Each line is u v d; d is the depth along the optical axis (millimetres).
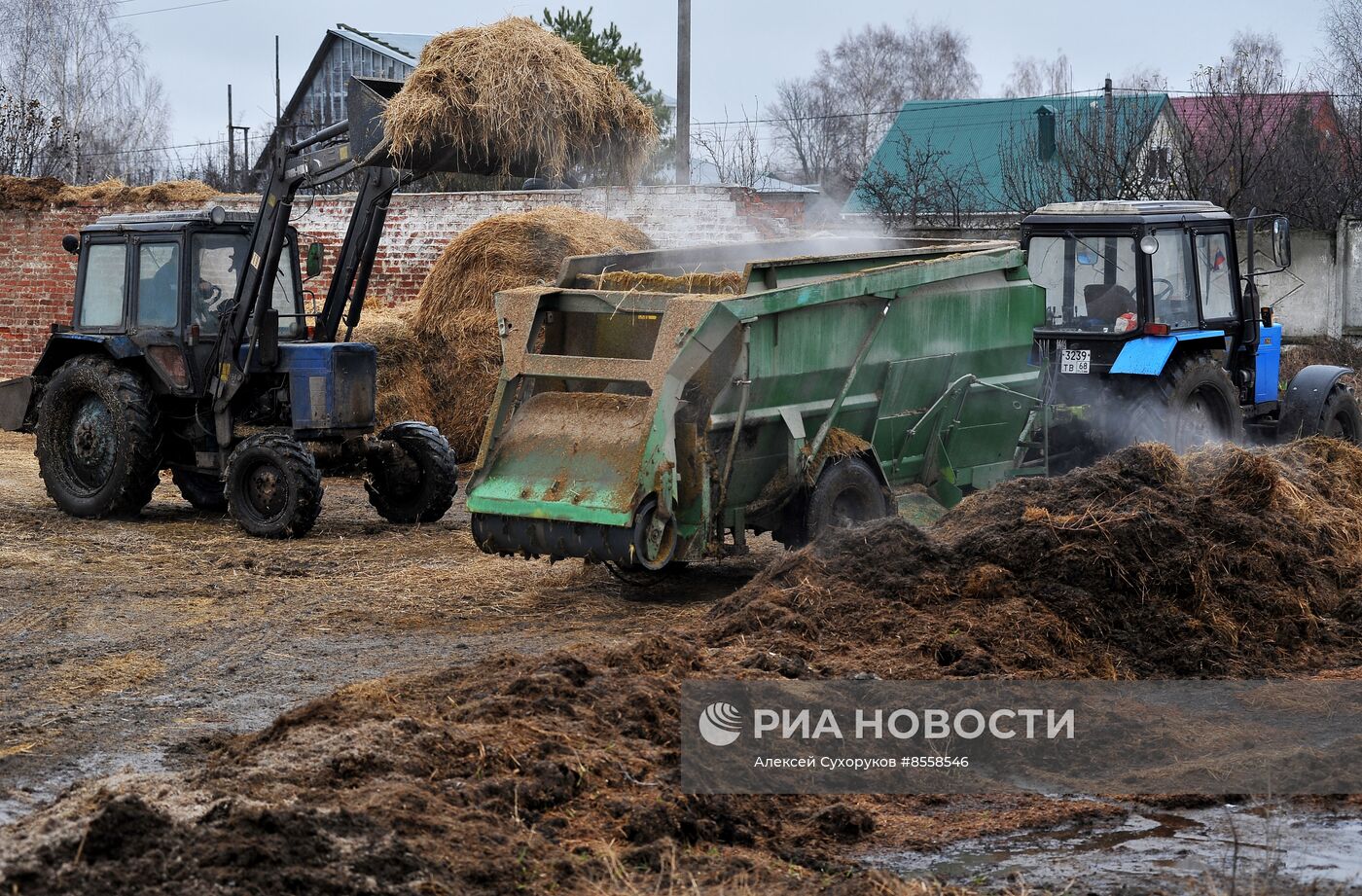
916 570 13109
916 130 59844
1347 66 51531
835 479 15562
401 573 16703
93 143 67938
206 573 16672
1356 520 15336
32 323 35531
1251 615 13117
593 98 20062
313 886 7070
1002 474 18375
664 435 14055
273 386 20000
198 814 7578
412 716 9961
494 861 7816
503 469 14859
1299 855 8734
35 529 19266
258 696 11836
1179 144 38562
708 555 14914
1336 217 40719
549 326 15750
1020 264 17969
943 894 7953
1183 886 8234
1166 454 14734
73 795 8234
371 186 19969
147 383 20172
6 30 64562
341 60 79312
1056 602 12734
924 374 16812
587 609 15016
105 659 12969
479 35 19672
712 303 14023
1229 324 21016
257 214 20406
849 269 16438
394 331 24844
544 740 9508
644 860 8258
